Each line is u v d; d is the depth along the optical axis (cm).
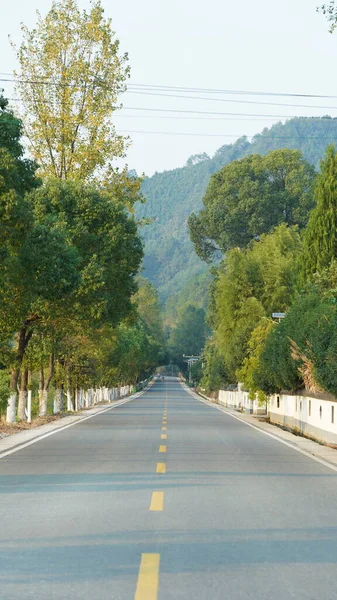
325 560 941
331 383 2745
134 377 14725
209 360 12425
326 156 4666
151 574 867
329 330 2908
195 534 1095
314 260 4628
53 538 1066
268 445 2744
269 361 4278
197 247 10662
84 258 4034
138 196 5372
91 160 5216
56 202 4062
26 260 3017
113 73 5347
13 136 2642
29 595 782
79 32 5322
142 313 17662
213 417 5134
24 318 3469
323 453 2459
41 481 1675
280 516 1250
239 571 883
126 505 1351
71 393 6994
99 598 771
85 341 5409
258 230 9688
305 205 9581
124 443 2742
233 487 1593
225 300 6600
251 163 10319
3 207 2486
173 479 1712
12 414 4044
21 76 5350
